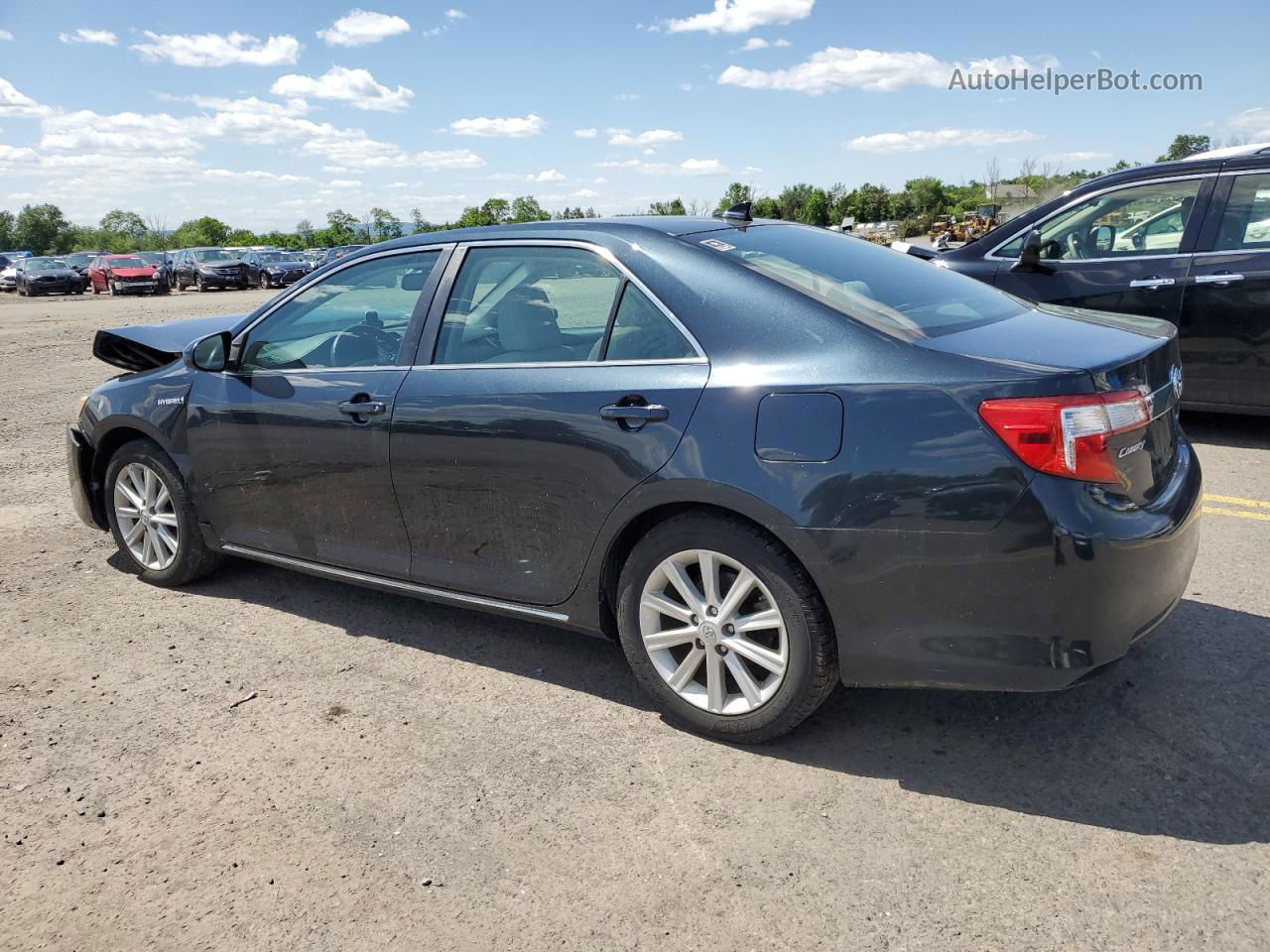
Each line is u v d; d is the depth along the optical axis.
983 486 2.58
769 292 3.03
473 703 3.49
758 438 2.86
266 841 2.74
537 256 3.51
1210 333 6.32
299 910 2.46
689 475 2.95
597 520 3.20
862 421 2.72
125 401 4.66
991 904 2.36
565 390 3.23
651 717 3.35
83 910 2.50
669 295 3.15
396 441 3.65
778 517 2.81
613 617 3.41
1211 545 4.65
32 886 2.60
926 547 2.66
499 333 3.51
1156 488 2.81
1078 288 6.74
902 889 2.43
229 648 4.04
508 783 2.97
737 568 2.98
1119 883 2.41
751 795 2.86
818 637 2.88
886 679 2.82
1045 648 2.61
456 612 4.35
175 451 4.48
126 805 2.94
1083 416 2.55
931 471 2.63
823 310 2.94
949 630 2.69
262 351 4.23
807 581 2.88
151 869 2.65
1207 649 3.58
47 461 7.51
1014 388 2.58
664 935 2.32
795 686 2.94
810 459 2.78
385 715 3.43
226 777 3.07
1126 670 3.45
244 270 40.47
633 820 2.77
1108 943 2.21
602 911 2.41
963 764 2.96
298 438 3.98
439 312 3.69
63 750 3.26
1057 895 2.38
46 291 38.16
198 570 4.69
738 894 2.44
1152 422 2.81
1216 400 6.45
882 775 2.92
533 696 3.53
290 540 4.18
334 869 2.61
